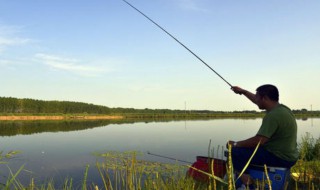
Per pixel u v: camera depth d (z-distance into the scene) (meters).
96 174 9.24
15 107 71.56
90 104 87.00
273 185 3.79
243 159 4.02
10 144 18.92
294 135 3.91
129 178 3.55
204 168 4.25
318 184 4.22
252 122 54.59
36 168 10.84
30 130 31.36
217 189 3.52
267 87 4.14
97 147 17.28
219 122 54.72
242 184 3.89
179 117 92.62
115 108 97.62
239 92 5.00
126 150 15.65
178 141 19.89
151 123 49.94
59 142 20.14
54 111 77.38
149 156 13.28
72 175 9.45
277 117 3.87
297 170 5.44
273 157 3.88
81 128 35.31
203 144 17.92
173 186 3.80
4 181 8.46
